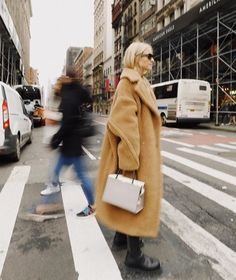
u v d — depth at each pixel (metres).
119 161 2.64
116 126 2.61
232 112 22.02
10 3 47.09
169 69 30.02
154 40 31.89
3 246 3.42
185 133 18.58
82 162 4.48
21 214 4.37
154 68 36.53
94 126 4.74
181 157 9.45
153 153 2.69
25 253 3.26
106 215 2.80
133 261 2.91
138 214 2.69
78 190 5.47
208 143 13.26
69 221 4.09
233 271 2.94
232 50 21.19
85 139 4.59
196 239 3.62
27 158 9.20
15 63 44.84
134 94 2.65
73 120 4.53
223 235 3.74
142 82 2.70
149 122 2.69
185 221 4.18
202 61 25.69
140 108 2.67
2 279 2.79
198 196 5.30
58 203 4.78
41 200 4.98
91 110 4.68
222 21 22.55
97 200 2.90
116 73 67.88
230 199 5.14
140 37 49.34
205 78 27.08
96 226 3.92
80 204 4.73
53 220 4.12
